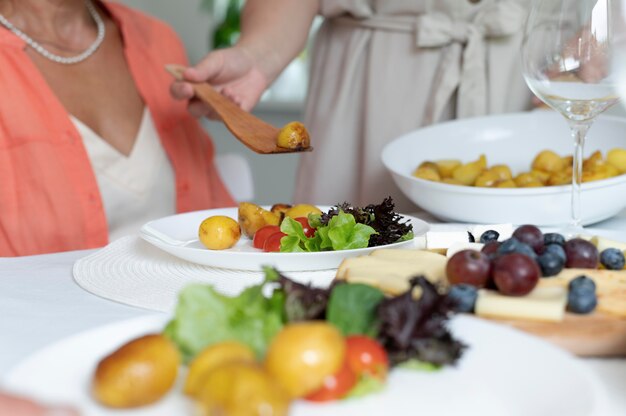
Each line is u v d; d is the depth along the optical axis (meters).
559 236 0.73
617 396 0.53
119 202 1.70
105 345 0.53
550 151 1.21
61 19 1.72
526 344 0.52
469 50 1.47
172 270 0.86
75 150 1.62
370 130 1.57
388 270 0.69
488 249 0.72
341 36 1.64
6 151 1.58
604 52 0.86
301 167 1.71
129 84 1.79
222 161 1.94
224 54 1.46
